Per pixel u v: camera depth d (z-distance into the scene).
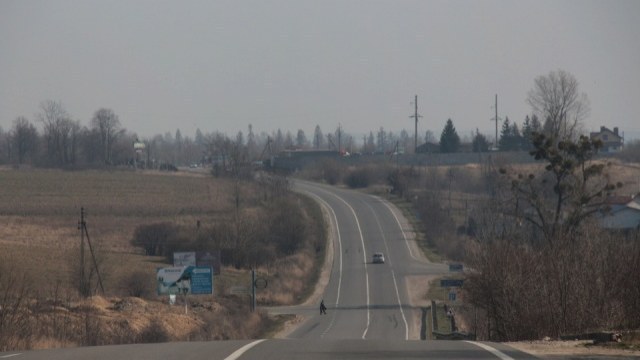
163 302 171.88
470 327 125.56
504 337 77.88
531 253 82.44
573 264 76.12
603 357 44.25
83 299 144.88
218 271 199.75
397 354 45.41
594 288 73.12
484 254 85.19
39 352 49.34
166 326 129.62
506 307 77.50
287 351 47.19
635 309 70.88
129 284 177.88
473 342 54.44
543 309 74.00
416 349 48.47
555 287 74.75
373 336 151.00
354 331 160.25
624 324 69.88
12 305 95.12
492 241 89.94
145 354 46.31
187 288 169.38
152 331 118.44
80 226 183.25
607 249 77.44
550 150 153.88
